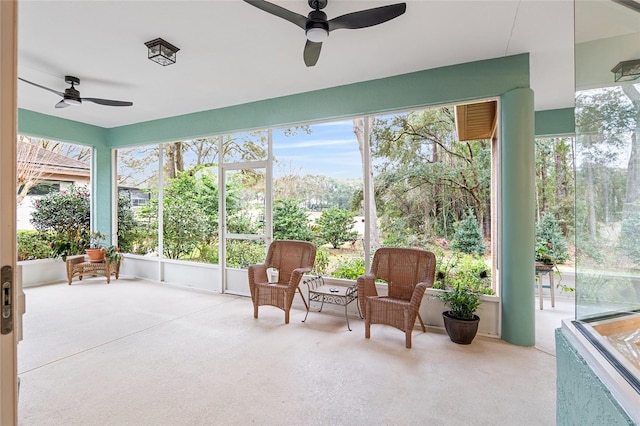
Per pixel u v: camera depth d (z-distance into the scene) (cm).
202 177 518
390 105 362
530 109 297
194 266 522
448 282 359
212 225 510
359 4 236
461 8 238
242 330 331
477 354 278
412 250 337
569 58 313
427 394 217
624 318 128
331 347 290
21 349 282
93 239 573
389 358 269
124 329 331
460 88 329
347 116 391
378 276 345
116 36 277
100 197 587
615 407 98
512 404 207
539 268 420
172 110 491
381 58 318
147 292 485
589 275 144
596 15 145
